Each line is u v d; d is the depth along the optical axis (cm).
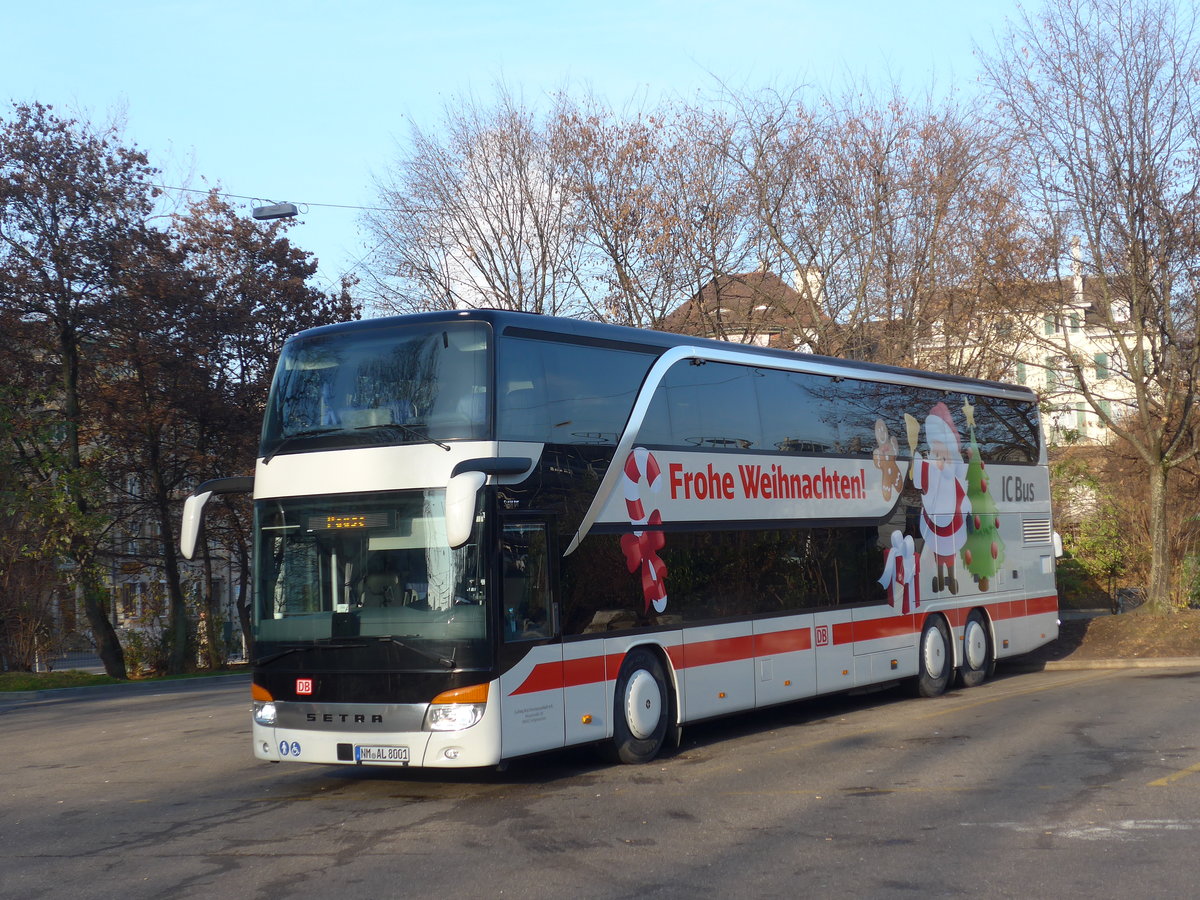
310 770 1226
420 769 1209
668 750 1295
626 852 799
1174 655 2142
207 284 3666
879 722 1456
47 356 3462
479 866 775
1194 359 2297
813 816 895
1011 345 2680
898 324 2902
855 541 1556
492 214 3297
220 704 2102
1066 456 3431
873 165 2925
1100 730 1296
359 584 1044
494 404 1045
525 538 1063
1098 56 2220
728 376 1372
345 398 1091
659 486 1240
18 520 3162
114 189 3381
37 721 1970
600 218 3122
